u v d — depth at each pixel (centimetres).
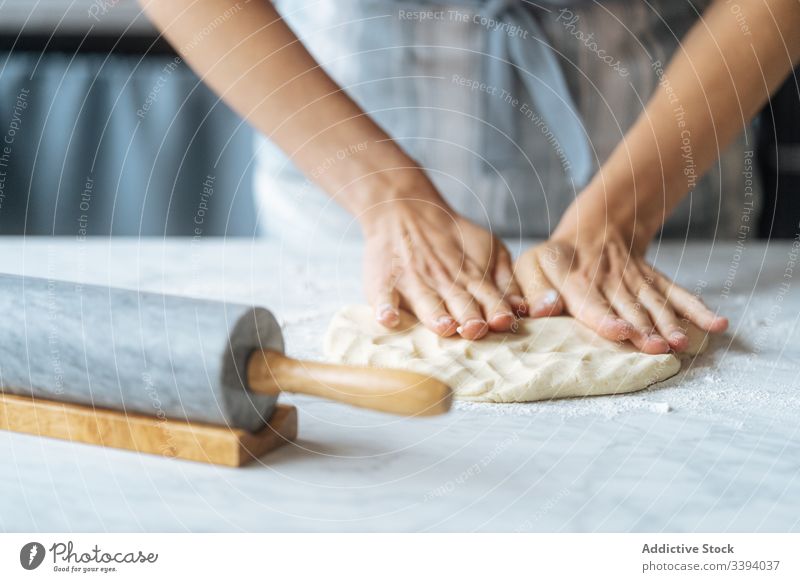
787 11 106
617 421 70
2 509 53
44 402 63
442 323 85
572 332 87
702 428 69
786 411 73
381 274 96
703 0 150
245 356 59
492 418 70
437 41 144
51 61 212
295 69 103
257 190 167
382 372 55
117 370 59
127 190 220
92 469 58
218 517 53
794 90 186
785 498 56
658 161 108
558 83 143
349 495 56
